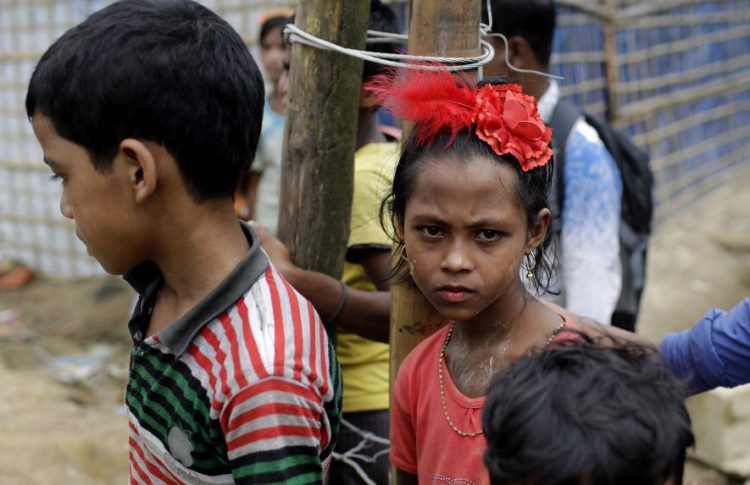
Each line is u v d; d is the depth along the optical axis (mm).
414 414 1459
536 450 934
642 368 1016
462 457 1324
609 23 5996
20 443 3998
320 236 1773
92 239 1203
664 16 6699
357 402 2064
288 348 1159
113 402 4551
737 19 7770
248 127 1228
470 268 1253
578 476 917
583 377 983
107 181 1162
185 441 1202
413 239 1292
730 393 3482
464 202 1238
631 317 2410
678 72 6977
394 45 2008
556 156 2232
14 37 6234
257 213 3523
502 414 989
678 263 6117
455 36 1516
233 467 1141
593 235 2203
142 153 1132
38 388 4656
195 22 1195
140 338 1344
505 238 1261
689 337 1492
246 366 1135
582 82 5859
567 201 2225
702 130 7395
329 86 1682
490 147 1253
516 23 2254
